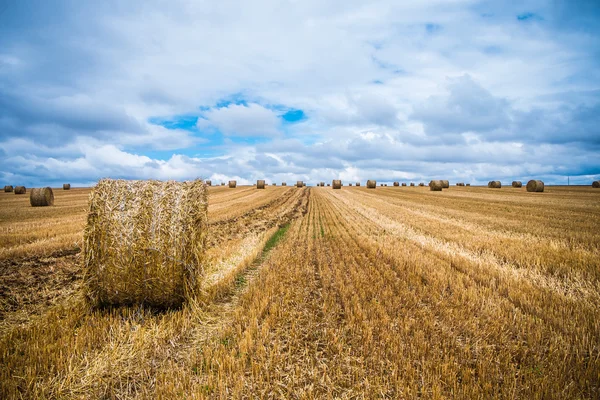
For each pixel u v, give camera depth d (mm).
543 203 25656
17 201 29578
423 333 5207
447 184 50531
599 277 7789
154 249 6438
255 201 31750
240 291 7902
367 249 11773
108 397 4109
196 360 4758
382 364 4520
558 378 4090
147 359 4859
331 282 8352
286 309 6512
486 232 14062
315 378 4289
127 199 6555
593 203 25219
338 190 52250
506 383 4016
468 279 7750
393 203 28969
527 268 8805
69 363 4508
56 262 10062
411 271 8828
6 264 9789
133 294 6574
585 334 5156
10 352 4922
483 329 5430
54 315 6164
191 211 6766
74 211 21922
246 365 4656
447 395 3936
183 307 6723
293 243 13289
